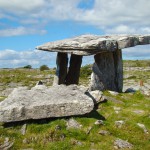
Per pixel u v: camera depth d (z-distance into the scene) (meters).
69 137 17.17
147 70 72.00
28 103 18.77
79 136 17.23
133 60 98.50
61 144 16.30
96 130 17.95
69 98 19.47
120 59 28.30
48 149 15.99
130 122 18.97
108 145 16.59
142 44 28.16
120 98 23.98
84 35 28.19
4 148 16.11
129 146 16.64
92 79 25.80
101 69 26.28
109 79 26.97
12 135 17.28
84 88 22.11
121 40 26.03
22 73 60.00
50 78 50.00
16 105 18.34
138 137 17.69
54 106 18.61
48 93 20.16
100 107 21.58
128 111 21.05
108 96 23.78
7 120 17.97
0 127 17.97
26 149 16.12
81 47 24.64
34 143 16.64
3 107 18.41
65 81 28.95
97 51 24.61
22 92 20.22
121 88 28.11
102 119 19.61
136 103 23.28
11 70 69.38
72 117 18.83
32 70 70.94
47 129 17.70
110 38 26.50
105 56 26.81
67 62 28.78
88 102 19.03
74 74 29.19
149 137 17.80
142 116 20.08
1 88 37.59
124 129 18.38
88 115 19.53
